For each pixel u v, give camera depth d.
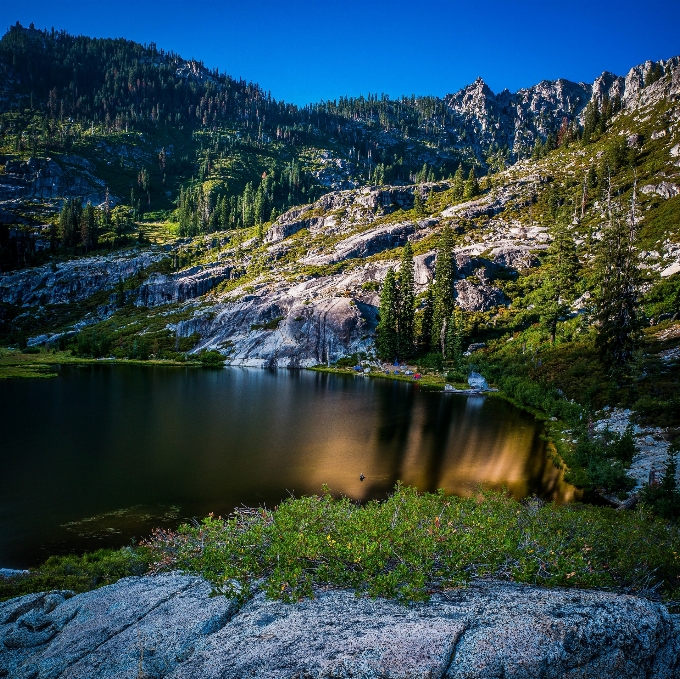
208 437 52.62
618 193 145.88
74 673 8.27
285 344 130.25
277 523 13.77
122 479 38.38
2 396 76.94
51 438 51.16
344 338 127.31
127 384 91.94
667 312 77.69
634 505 30.64
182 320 152.25
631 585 11.27
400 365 115.88
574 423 53.06
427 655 7.02
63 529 29.12
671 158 147.12
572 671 7.00
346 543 11.58
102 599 11.12
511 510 17.81
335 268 157.88
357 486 37.28
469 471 41.31
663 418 46.38
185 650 8.36
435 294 119.94
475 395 82.50
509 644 7.19
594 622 7.69
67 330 159.50
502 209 171.88
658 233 106.94
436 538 11.66
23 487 36.31
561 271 94.94
